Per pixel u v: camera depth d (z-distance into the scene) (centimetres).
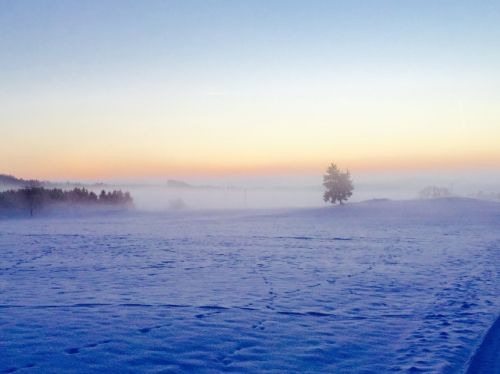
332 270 2009
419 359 836
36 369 760
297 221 6456
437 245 3225
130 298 1349
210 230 4872
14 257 2562
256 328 1025
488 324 1074
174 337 948
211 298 1359
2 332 965
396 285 1612
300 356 848
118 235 4256
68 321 1056
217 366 793
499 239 3700
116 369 768
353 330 1019
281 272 1950
